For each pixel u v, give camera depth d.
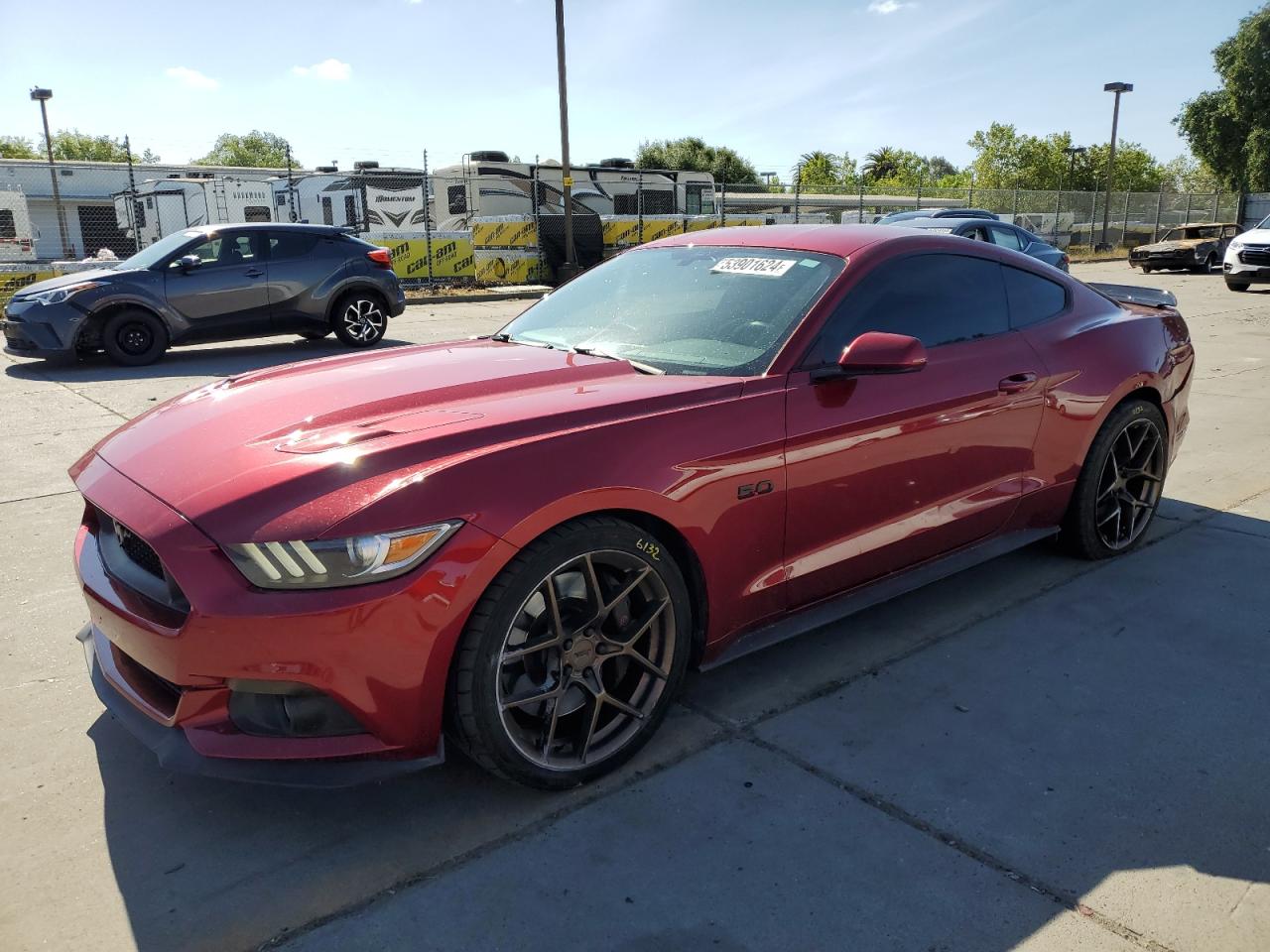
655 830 2.27
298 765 2.10
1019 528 3.67
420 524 2.06
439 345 3.39
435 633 2.09
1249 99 41.44
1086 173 53.56
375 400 2.54
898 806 2.36
